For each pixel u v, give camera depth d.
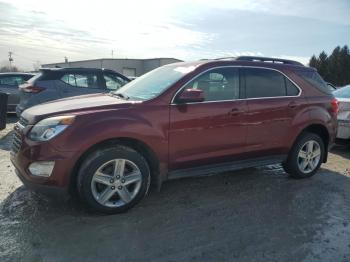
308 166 5.70
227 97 4.80
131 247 3.43
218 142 4.70
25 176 3.88
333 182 5.54
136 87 4.95
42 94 8.76
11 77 12.49
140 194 4.21
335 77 79.31
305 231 3.86
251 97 4.99
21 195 4.58
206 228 3.86
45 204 4.32
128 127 4.03
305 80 5.60
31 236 3.56
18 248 3.34
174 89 4.42
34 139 3.85
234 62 4.95
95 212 4.11
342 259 3.34
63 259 3.19
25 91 8.91
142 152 4.30
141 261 3.21
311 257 3.35
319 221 4.12
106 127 3.92
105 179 4.01
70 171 3.84
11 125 10.20
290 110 5.30
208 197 4.74
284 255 3.36
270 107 5.09
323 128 5.76
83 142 3.82
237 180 5.48
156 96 4.34
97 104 4.23
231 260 3.26
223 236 3.70
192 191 4.95
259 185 5.27
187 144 4.46
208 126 4.57
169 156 4.38
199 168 4.66
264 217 4.17
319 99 5.66
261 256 3.34
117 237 3.60
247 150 4.98
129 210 4.22
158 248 3.43
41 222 3.86
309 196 4.89
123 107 4.14
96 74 9.38
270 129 5.13
